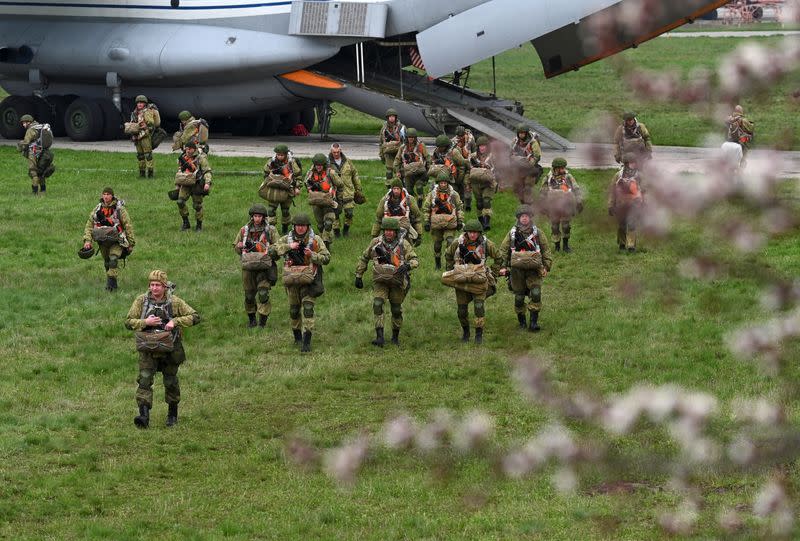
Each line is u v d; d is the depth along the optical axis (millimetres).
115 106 58594
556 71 55188
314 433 20562
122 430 20969
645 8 6449
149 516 16750
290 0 54719
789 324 7430
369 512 16828
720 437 15172
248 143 58688
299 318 26672
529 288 27453
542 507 16625
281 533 16000
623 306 29266
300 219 25875
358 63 55406
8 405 22297
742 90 6188
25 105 59781
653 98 6359
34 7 59438
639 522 15703
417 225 31203
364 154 54312
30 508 17141
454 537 15586
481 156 37875
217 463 19203
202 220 38594
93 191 44719
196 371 24812
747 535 11797
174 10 56750
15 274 32750
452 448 10602
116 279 31062
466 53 51938
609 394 22188
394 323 26828
